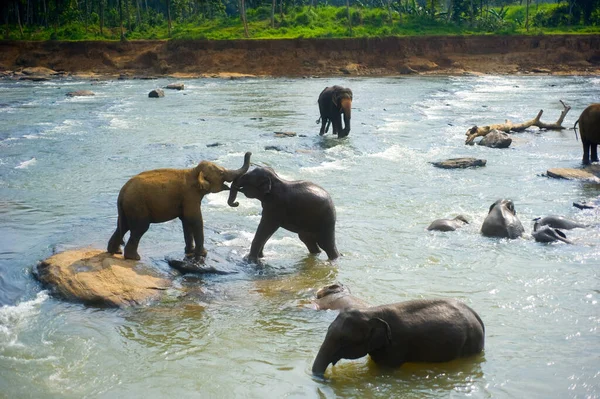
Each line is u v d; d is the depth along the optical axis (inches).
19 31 2733.8
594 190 566.6
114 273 347.6
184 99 1411.2
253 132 906.1
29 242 424.5
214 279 364.2
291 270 379.6
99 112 1141.7
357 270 378.9
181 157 712.4
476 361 268.4
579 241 422.0
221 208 512.7
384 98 1398.9
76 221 476.7
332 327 257.1
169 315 315.9
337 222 475.2
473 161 676.7
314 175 633.0
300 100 1378.0
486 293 340.5
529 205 518.9
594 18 2785.4
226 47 2404.0
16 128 932.0
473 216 486.9
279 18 2834.6
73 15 2842.0
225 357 274.4
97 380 256.1
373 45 2454.5
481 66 2402.8
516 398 241.3
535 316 311.9
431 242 426.6
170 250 403.5
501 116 1075.3
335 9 2950.3
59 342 287.1
